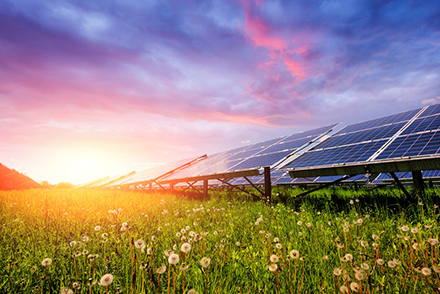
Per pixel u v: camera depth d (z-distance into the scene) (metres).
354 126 12.04
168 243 3.91
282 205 7.17
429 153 5.41
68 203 9.91
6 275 2.78
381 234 3.70
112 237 4.18
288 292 2.29
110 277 1.59
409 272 2.45
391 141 7.39
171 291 2.36
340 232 4.01
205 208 8.09
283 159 9.32
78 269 2.97
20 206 8.54
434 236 3.31
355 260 2.88
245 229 4.80
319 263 2.95
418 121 8.43
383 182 13.80
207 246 3.66
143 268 2.36
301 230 4.34
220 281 2.45
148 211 7.53
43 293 2.56
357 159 7.01
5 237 4.48
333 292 2.26
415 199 5.67
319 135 10.90
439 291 2.05
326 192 11.46
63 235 4.76
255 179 17.14
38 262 3.16
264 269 2.79
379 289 2.25
